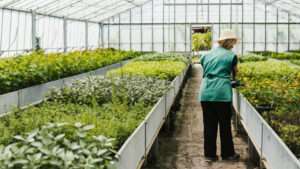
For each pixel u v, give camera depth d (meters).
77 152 3.46
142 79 9.72
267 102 7.52
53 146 3.44
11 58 13.70
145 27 31.66
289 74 11.14
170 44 31.52
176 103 12.44
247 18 30.72
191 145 8.16
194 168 6.68
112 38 31.97
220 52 7.29
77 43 30.41
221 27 31.08
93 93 8.08
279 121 6.23
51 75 11.91
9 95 8.91
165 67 13.41
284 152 4.32
